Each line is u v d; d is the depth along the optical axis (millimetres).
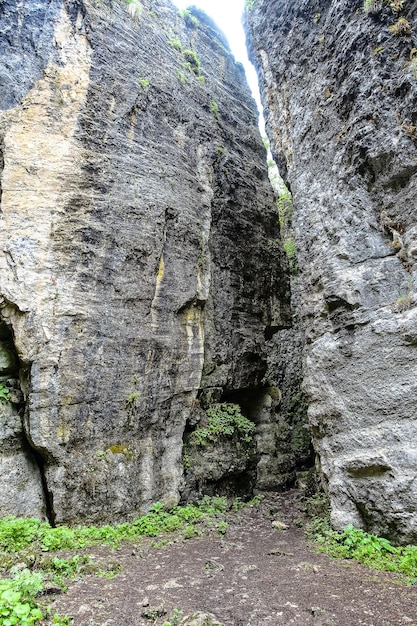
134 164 9461
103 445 7871
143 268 9047
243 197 13516
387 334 6797
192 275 10266
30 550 5457
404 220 6973
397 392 6496
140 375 8633
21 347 7332
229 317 12047
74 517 7246
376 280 7227
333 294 7895
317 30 10148
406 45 7312
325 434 7820
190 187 10953
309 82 10117
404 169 6941
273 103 12305
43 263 7637
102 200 8617
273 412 14359
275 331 14469
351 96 8266
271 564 5750
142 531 7336
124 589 4691
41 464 7613
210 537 7363
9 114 8297
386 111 7375
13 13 9117
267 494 12102
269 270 14062
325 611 4082
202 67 14766
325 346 8016
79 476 7441
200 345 10289
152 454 8602
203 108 13031
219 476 9961
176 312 9742
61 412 7434
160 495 8492
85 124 8742
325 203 8734
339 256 7984
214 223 12172
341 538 6527
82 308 7918
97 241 8352
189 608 4191
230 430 10578
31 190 7898
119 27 10461
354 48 8344
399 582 4781
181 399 9586
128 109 9672
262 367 13273
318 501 8688
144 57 10891
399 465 6148
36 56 8875
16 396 7648
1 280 7359
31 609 3844
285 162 11875
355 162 7906
